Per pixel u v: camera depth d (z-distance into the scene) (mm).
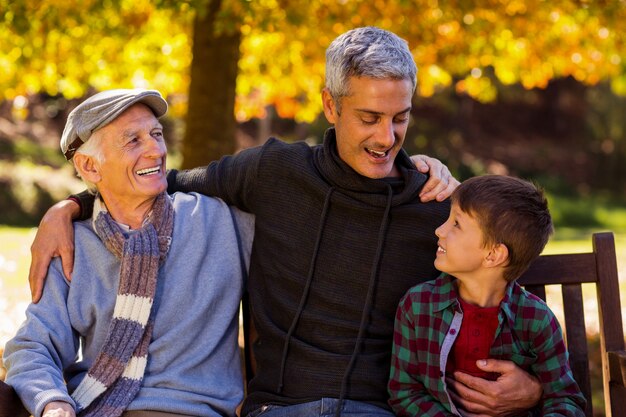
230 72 6281
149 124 2816
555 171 29578
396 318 2727
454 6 6008
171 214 2885
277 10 5848
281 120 27719
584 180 29500
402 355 2693
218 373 2846
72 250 2799
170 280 2818
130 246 2723
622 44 6738
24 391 2500
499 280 2637
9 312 6602
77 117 2797
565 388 2639
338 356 2760
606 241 2875
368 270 2822
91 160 2812
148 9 6859
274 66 7305
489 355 2639
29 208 16750
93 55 7277
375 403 2756
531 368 2676
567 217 22219
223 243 2949
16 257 9594
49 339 2658
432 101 28797
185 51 7531
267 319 2887
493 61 6875
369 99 2650
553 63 7129
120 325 2686
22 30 5836
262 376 2885
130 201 2842
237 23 5590
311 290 2842
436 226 2834
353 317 2820
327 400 2715
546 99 32969
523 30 6387
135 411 2670
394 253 2824
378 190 2816
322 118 26219
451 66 6797
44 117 24750
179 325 2777
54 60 7145
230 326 2945
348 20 6000
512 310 2654
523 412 2674
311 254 2855
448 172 2914
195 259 2863
